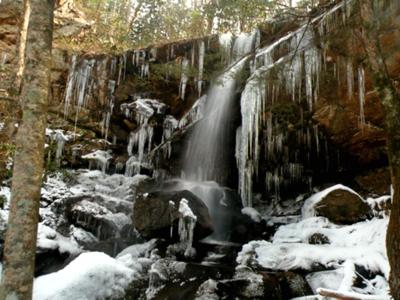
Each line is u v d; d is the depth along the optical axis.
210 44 10.12
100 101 10.47
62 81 10.25
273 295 5.09
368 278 5.38
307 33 8.11
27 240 3.12
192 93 10.74
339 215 7.41
